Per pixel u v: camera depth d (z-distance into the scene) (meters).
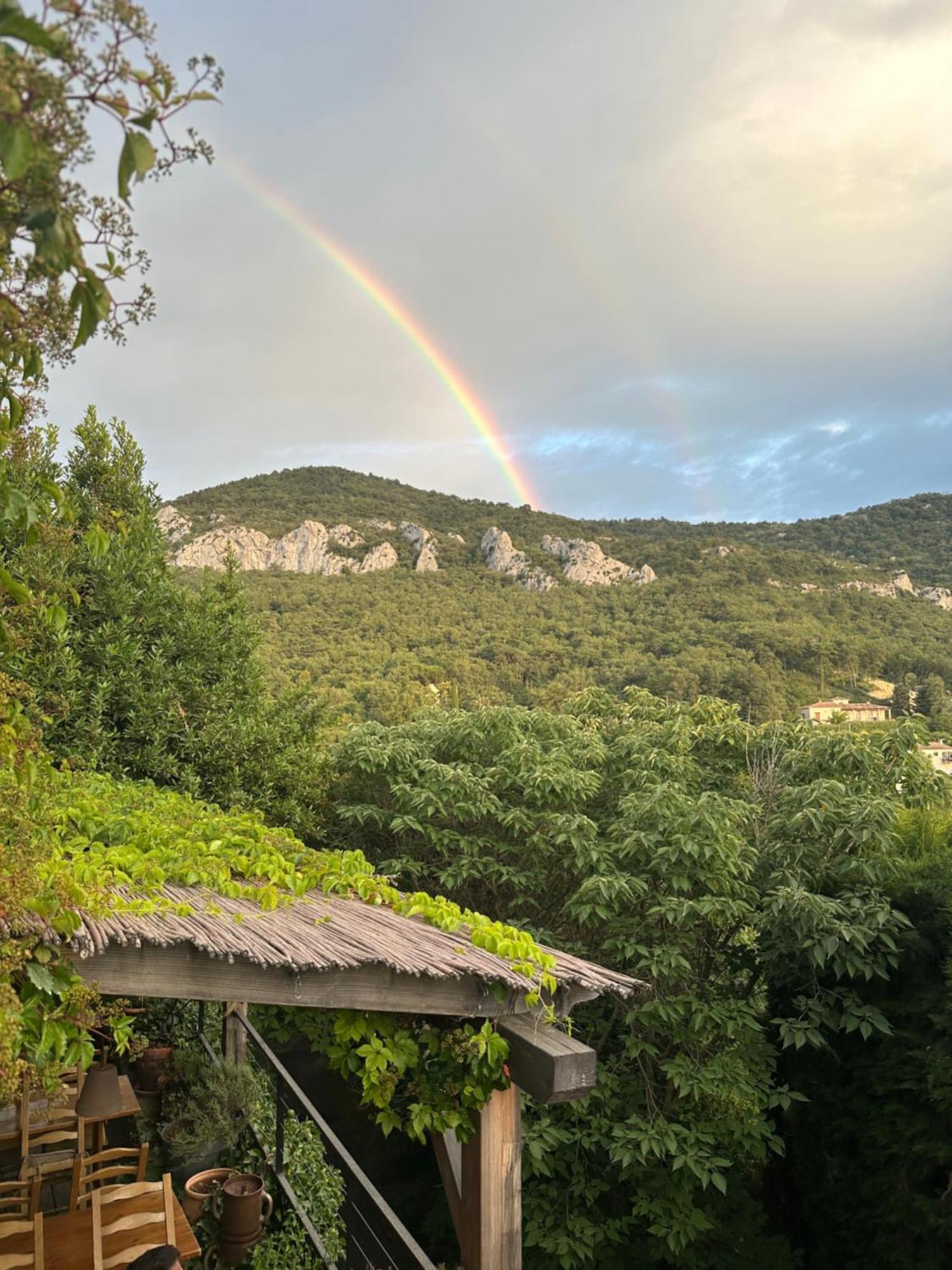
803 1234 7.17
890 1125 6.11
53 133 1.11
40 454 8.86
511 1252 3.61
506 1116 3.65
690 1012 6.74
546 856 8.04
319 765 9.62
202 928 3.14
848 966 6.21
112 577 8.80
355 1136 9.08
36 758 2.37
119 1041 2.85
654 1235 6.64
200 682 9.40
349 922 3.79
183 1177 5.32
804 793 7.31
